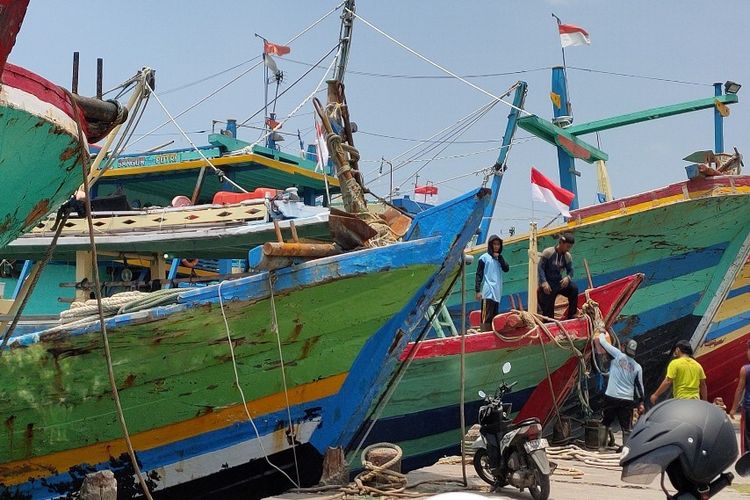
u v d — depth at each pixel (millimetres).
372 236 8461
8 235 6883
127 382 7879
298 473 8617
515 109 18969
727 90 20484
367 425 9211
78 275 14625
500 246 13406
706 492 4504
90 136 7000
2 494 8031
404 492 8516
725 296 17688
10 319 7824
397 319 8414
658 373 18469
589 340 12906
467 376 11172
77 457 8078
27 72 5789
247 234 13766
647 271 17406
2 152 5812
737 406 11484
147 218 14555
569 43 21516
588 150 20828
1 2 5031
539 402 12656
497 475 9062
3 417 7797
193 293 7660
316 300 7988
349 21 12047
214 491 8391
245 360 8109
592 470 11289
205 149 19109
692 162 18016
